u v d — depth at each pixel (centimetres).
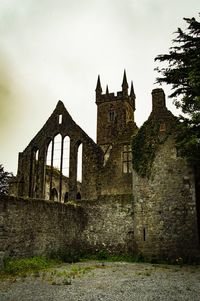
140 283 1271
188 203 2130
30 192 3309
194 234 2066
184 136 1664
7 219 1708
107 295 1066
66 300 998
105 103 5444
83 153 3108
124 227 2338
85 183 3002
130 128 2991
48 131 3419
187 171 2189
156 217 2186
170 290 1133
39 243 1938
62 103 3475
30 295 1065
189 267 1812
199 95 1558
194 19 1658
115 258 2223
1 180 4950
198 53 1623
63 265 1883
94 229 2422
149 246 2148
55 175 3759
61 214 2203
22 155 3459
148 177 2288
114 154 2947
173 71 1734
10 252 1697
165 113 2383
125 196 2408
